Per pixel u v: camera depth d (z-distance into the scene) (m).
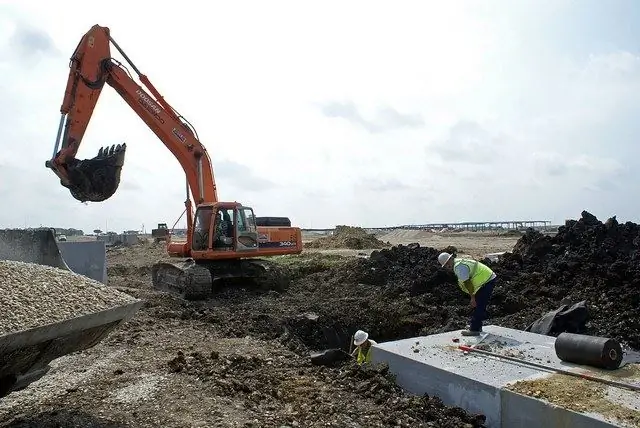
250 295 13.24
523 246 14.23
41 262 5.86
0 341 3.67
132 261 24.58
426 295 12.48
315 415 4.99
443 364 6.14
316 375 6.26
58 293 4.66
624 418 4.50
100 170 12.26
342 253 24.48
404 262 15.01
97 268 12.92
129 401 5.14
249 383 5.76
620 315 9.49
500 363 6.13
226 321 9.73
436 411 5.50
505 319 10.50
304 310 11.68
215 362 6.44
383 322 11.58
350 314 11.71
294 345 8.38
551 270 12.23
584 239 13.24
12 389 4.29
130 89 13.20
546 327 8.61
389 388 6.02
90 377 5.87
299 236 14.57
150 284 15.63
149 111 13.40
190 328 8.87
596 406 4.77
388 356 6.75
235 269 13.66
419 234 51.22
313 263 17.59
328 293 13.79
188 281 12.09
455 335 7.57
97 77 12.79
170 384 5.60
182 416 4.79
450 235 50.94
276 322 10.28
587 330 8.92
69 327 4.21
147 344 7.52
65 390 5.46
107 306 4.66
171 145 13.67
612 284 10.79
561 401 4.91
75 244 12.73
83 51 12.68
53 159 12.23
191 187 13.87
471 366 6.04
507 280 12.63
